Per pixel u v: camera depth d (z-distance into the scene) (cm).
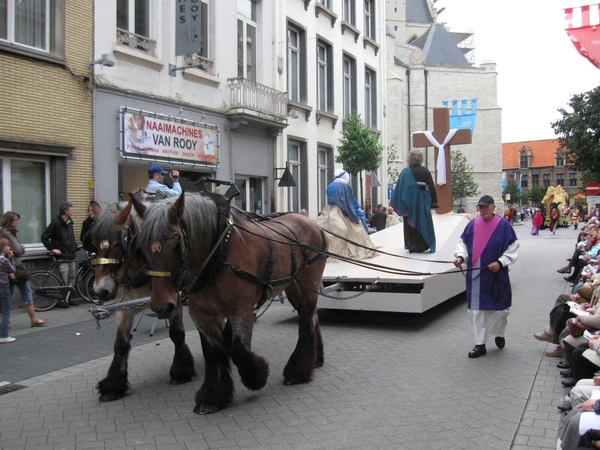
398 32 6450
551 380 576
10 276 773
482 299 670
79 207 1105
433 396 529
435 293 855
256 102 1578
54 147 1043
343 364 645
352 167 1894
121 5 1215
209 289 469
